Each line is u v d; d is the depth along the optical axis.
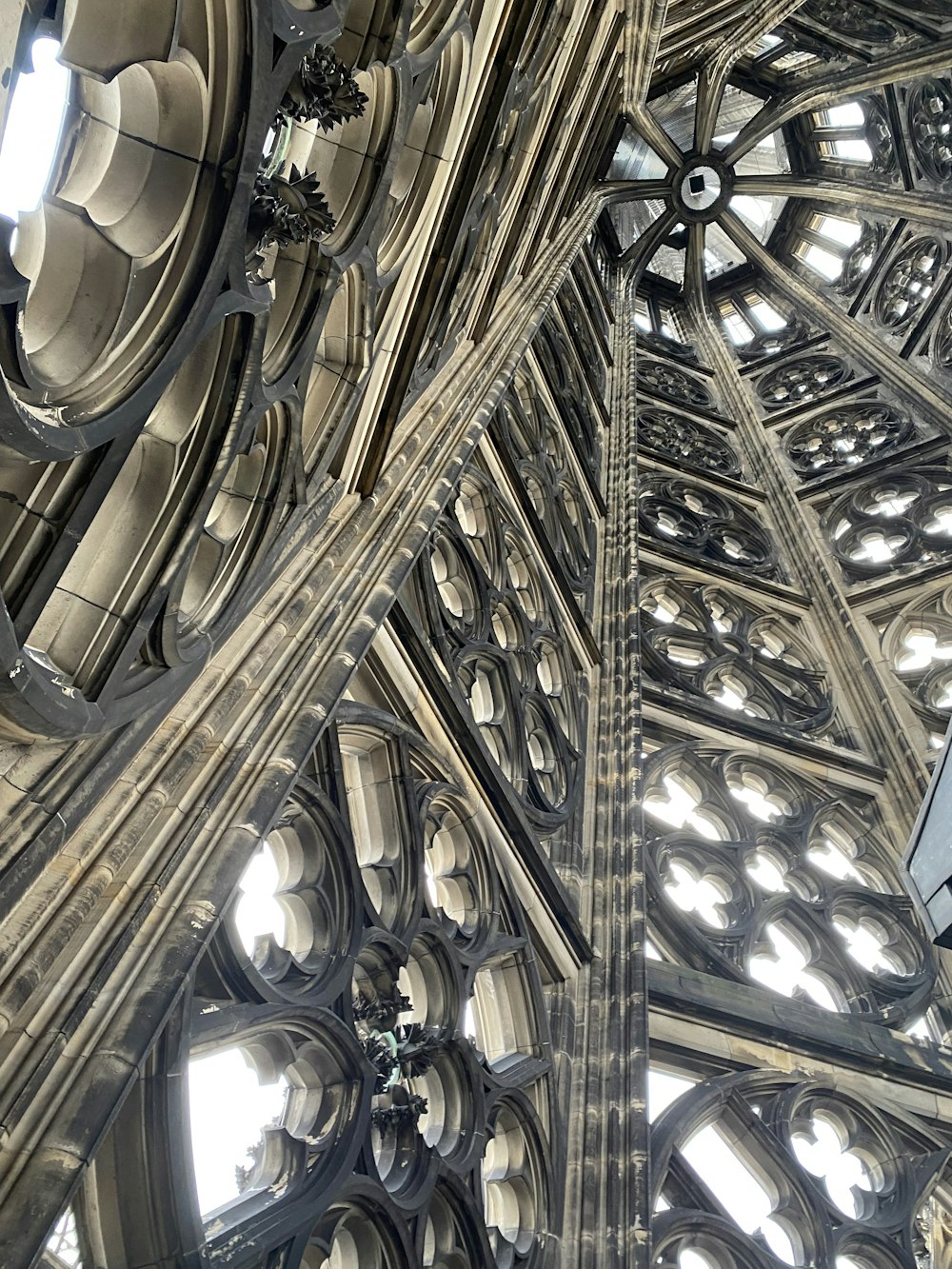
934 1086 12.35
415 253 9.07
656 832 15.34
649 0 23.03
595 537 20.31
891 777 18.25
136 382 4.55
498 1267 7.78
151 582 5.11
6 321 3.62
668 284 41.03
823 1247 10.03
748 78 35.69
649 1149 9.37
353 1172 6.65
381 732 9.34
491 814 10.64
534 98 12.91
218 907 5.23
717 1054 11.70
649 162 42.16
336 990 7.14
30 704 4.27
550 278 19.03
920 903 11.08
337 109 5.75
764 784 17.66
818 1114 11.69
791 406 33.09
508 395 17.14
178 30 4.65
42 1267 4.50
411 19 7.15
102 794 5.21
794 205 40.38
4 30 3.10
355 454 9.00
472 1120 8.21
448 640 11.33
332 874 7.65
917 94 31.67
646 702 18.22
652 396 33.34
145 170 4.80
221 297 4.95
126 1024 4.56
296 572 7.74
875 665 20.86
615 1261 8.18
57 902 4.73
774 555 26.42
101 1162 4.90
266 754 6.24
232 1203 5.99
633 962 10.96
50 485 4.35
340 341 7.95
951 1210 10.99
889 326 33.12
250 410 5.62
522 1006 9.87
